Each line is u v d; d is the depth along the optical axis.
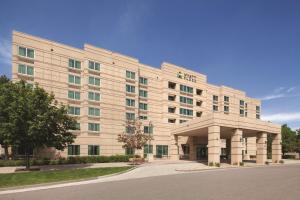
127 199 14.65
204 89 78.12
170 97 71.06
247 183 20.95
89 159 48.22
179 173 30.42
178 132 56.22
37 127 29.52
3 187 19.56
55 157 48.47
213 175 27.94
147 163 44.59
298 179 23.73
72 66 53.53
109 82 57.41
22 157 44.81
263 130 52.19
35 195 16.69
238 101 88.25
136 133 46.69
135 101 61.34
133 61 62.03
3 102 30.94
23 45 47.81
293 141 85.69
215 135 43.06
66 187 20.05
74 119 35.16
